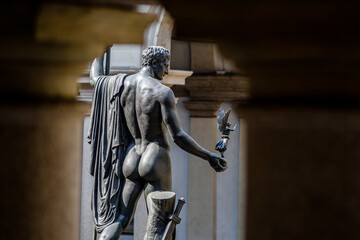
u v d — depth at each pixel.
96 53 6.68
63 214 7.75
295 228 4.14
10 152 6.35
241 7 4.51
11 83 6.20
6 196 6.38
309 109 4.23
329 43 4.26
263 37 4.43
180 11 4.78
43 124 6.76
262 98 4.42
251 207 4.37
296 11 4.31
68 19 6.01
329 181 4.09
